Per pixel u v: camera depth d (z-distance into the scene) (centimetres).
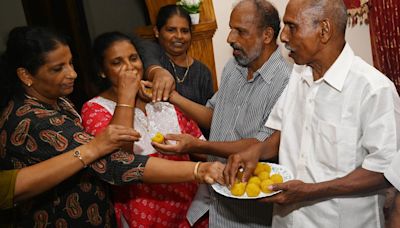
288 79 162
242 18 162
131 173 135
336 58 128
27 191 121
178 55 249
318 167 135
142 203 161
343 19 125
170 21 240
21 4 261
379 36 331
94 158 126
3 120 131
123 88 151
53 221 136
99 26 301
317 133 134
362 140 127
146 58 191
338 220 134
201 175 141
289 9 127
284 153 147
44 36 128
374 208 135
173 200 168
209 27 278
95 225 143
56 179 123
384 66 338
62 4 282
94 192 142
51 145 128
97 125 155
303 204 140
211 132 187
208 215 193
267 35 164
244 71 178
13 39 129
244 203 174
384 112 120
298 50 129
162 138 156
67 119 132
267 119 161
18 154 130
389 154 120
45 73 129
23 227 137
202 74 256
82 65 275
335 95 129
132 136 128
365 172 124
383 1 321
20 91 133
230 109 180
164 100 174
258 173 146
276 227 154
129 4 312
